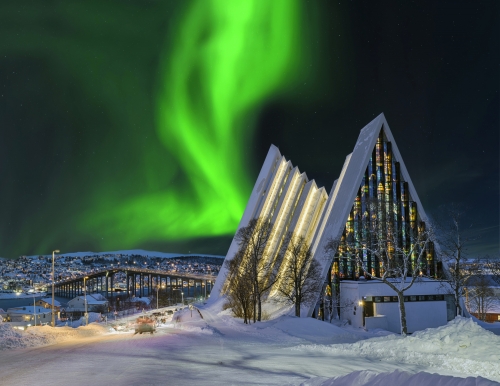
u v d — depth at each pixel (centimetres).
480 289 7531
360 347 2155
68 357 1758
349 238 5897
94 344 2450
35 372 1373
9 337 2441
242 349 2205
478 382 778
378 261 5853
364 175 6081
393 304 5453
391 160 6138
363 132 6669
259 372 1425
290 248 6391
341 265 5912
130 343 2469
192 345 2369
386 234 5691
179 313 7762
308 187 8419
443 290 5628
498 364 1586
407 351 1925
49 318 13075
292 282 5938
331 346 2259
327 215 6700
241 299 5416
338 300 5853
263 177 9369
